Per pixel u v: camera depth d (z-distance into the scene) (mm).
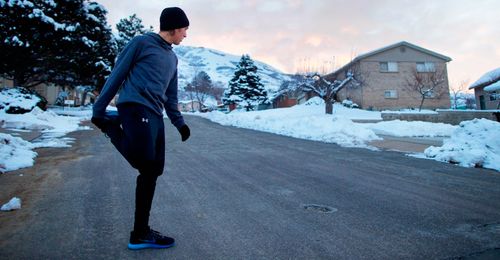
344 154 6770
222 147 7766
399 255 2133
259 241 2357
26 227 2580
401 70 30281
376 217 2904
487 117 15875
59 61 19547
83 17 18484
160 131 2225
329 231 2562
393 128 12289
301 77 26953
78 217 2828
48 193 3592
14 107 13453
